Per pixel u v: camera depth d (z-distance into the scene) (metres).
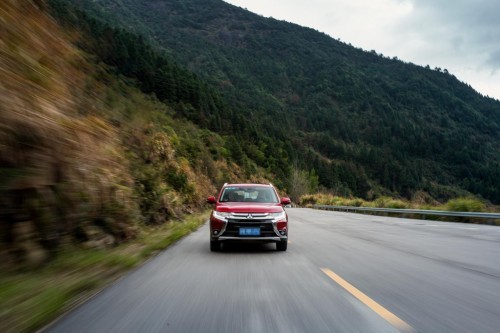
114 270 6.93
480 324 4.16
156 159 21.62
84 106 7.86
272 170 114.56
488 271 7.22
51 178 6.75
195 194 29.16
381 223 20.33
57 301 4.68
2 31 5.73
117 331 3.86
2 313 4.17
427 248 10.43
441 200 181.12
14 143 5.91
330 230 15.62
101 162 8.68
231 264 7.73
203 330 3.91
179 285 5.88
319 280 6.24
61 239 7.68
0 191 6.05
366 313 4.48
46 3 6.77
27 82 6.07
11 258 6.32
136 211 12.66
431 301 5.04
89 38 8.09
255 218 9.37
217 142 86.00
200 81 136.75
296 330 3.91
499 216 20.53
